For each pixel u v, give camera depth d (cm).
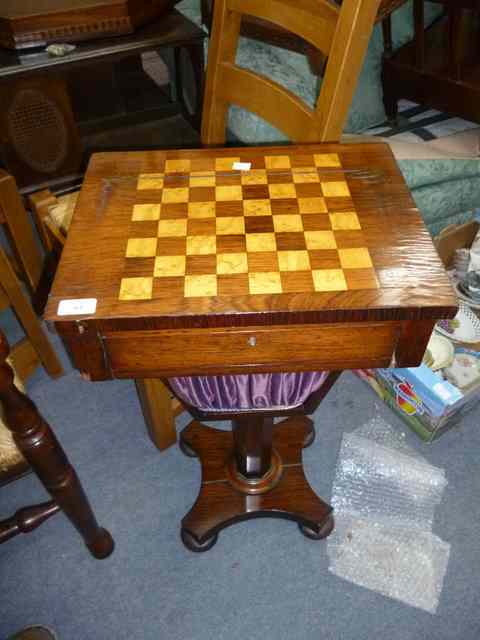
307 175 98
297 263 81
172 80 221
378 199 93
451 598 130
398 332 82
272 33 160
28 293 196
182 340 80
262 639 125
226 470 147
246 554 139
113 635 126
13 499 150
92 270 81
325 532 140
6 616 129
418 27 196
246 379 101
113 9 160
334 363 87
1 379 83
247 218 89
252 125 159
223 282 79
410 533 142
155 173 99
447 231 179
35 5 159
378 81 218
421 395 149
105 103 193
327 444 160
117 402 172
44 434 98
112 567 137
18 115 168
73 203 154
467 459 156
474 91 193
